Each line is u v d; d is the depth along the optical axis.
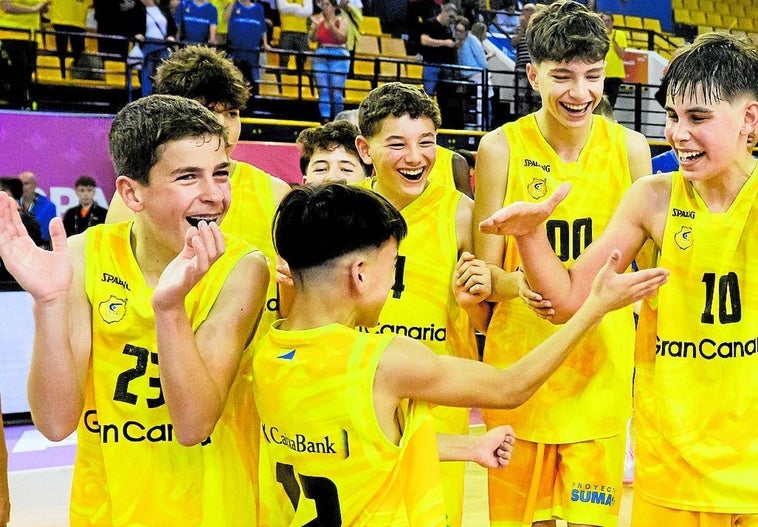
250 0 9.05
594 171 2.56
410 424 1.68
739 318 1.95
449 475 2.43
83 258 1.83
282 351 1.69
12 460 5.22
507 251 2.64
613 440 2.54
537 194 2.57
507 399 1.73
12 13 8.07
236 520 1.83
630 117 11.26
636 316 3.62
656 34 12.62
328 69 9.33
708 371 1.98
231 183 2.52
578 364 2.51
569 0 2.49
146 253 1.81
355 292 1.69
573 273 2.06
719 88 1.83
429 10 10.16
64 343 1.66
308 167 3.20
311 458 1.67
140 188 1.71
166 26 8.72
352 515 1.65
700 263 1.98
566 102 2.42
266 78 9.84
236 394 1.86
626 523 3.98
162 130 1.66
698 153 1.88
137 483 1.81
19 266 1.59
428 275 2.48
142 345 1.79
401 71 10.98
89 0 8.77
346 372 1.62
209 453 1.79
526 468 2.59
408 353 1.66
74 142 6.55
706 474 1.97
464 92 9.69
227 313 1.75
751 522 1.96
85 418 1.86
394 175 2.42
